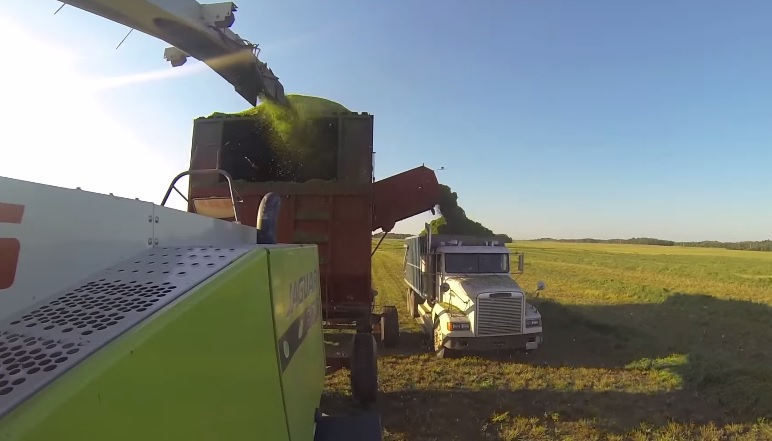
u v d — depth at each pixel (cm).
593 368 954
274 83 602
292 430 223
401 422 662
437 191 873
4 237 138
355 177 740
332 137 802
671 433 629
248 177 823
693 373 868
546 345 1169
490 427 651
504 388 819
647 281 2592
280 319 221
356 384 655
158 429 118
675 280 2642
